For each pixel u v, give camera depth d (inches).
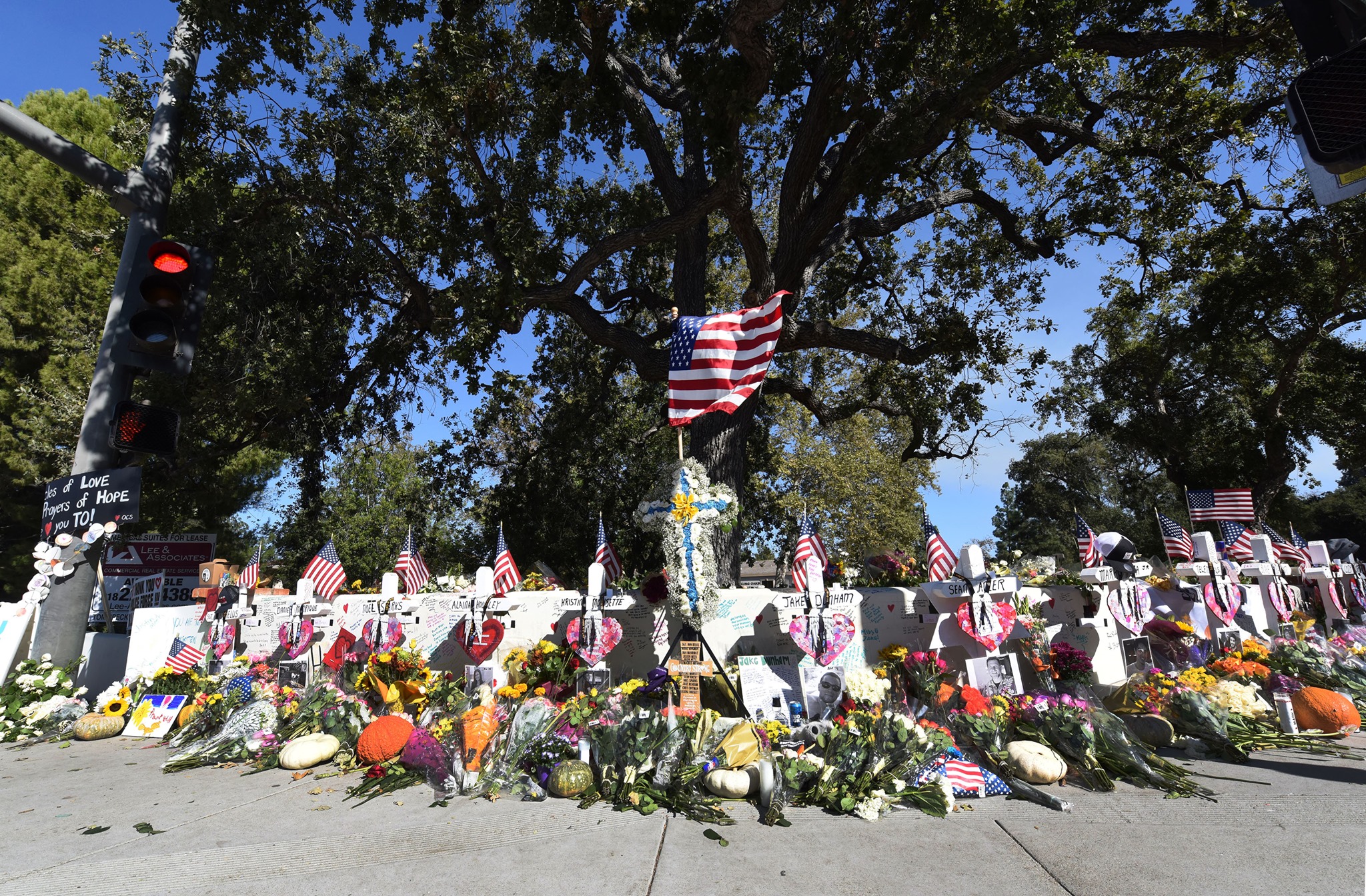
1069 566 363.3
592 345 731.4
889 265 693.9
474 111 461.7
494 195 465.7
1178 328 791.1
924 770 207.2
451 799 215.0
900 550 1186.6
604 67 467.8
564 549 714.2
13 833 193.2
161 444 279.7
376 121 471.5
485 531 737.0
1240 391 827.4
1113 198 597.6
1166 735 247.3
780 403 882.8
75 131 769.6
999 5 395.2
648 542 743.1
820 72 458.0
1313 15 122.8
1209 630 341.7
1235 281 657.0
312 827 192.4
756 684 267.7
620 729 216.1
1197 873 150.2
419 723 261.3
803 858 164.9
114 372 350.9
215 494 821.9
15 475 764.0
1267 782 213.0
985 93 440.1
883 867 158.6
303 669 309.0
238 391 496.1
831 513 1169.4
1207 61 515.8
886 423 1214.9
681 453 287.4
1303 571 435.8
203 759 262.8
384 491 1174.3
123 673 387.2
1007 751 222.7
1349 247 625.9
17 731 312.5
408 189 494.0
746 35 404.2
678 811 197.9
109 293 747.4
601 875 157.3
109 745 304.0
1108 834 174.9
